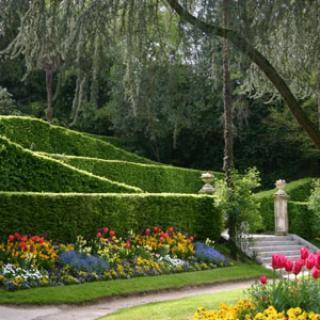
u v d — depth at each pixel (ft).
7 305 30.32
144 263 45.03
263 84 24.68
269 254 63.36
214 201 58.18
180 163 116.16
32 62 20.92
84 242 43.68
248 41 19.20
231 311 20.29
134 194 51.67
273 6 18.79
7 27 20.57
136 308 30.17
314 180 92.94
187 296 37.37
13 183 50.85
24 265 36.37
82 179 56.54
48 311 29.68
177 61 20.33
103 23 20.18
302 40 20.17
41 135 75.56
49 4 20.61
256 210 57.72
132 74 20.59
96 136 106.73
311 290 21.77
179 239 52.60
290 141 107.04
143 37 20.53
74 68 20.58
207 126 99.14
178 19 20.79
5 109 98.73
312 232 81.97
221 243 59.21
